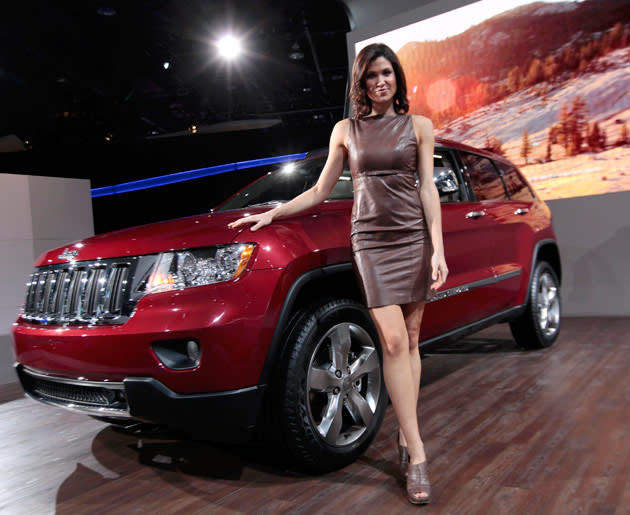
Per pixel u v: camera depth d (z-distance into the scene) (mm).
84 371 1919
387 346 1786
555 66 5066
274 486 1935
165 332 1746
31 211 5789
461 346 4008
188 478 2066
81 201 6375
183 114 13898
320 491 1860
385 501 1750
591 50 4863
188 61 10781
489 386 2920
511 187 3531
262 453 2271
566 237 5113
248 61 11164
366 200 1778
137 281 1881
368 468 2027
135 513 1811
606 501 1620
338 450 1998
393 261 1761
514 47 5285
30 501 1976
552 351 3619
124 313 1865
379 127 1773
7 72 9789
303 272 1937
